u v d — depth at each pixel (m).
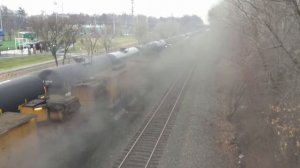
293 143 14.45
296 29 16.39
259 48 19.06
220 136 19.28
